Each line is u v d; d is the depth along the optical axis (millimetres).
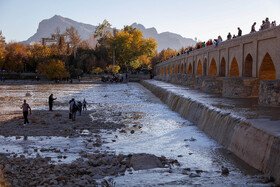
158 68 113062
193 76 52844
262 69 28281
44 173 12227
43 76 99562
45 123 23562
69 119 25609
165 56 139250
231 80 30781
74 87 69188
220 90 37469
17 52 113938
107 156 14977
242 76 31656
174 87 50250
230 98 29578
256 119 16156
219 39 40219
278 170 11258
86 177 11766
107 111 31109
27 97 44781
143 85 79938
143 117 27328
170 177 12148
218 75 40219
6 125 22719
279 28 23562
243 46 31297
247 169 13125
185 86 54344
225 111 19422
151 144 17828
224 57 37656
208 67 45188
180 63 70125
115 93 54000
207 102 25688
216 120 19375
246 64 31438
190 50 60781
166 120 25719
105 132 21094
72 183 11086
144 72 122375
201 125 21969
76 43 146125
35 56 114562
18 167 12922
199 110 23703
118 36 111562
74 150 16453
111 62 118812
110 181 11680
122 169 13086
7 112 29266
